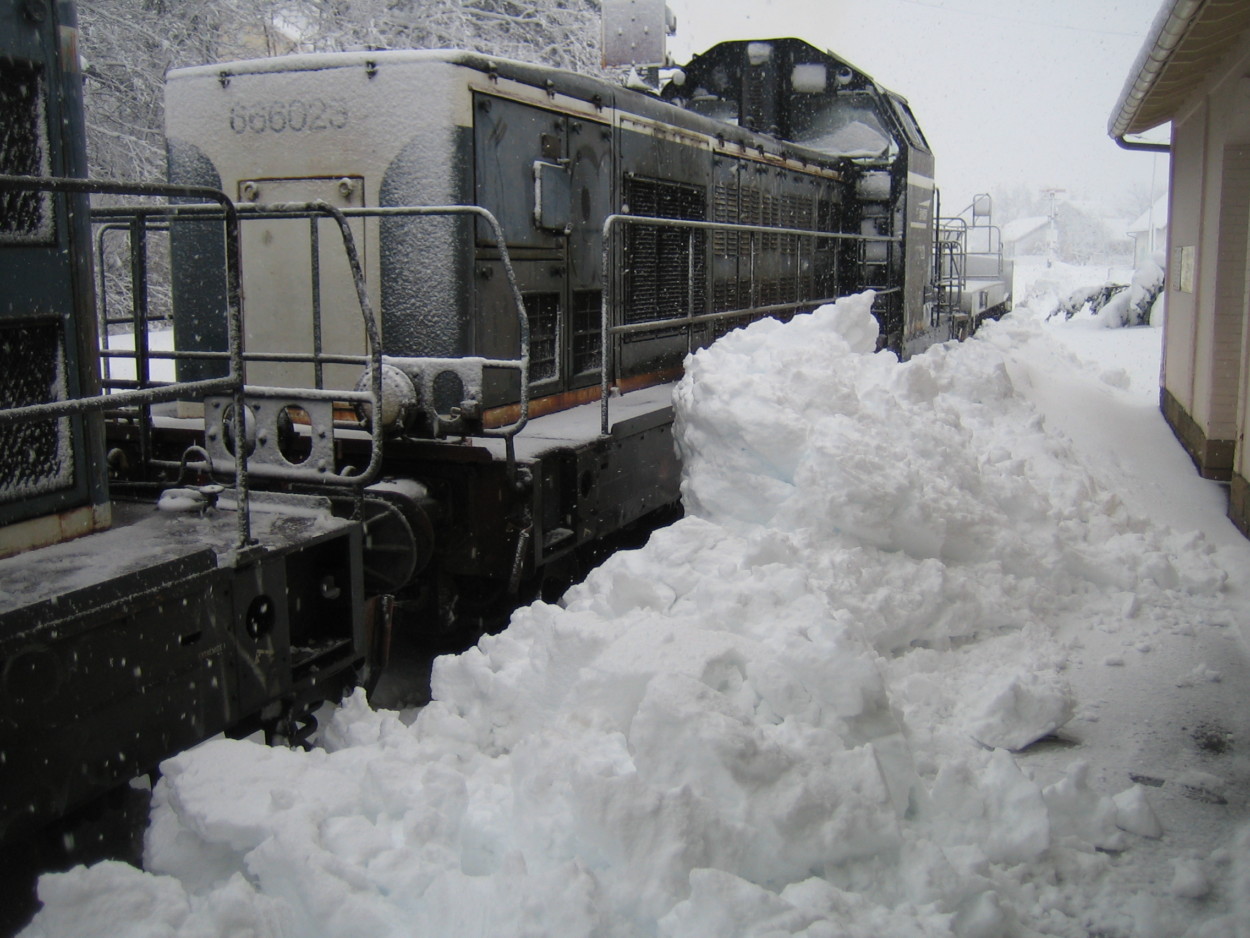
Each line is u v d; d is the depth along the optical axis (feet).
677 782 8.21
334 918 7.27
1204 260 25.25
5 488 9.75
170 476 14.46
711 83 33.06
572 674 10.34
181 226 16.92
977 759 10.57
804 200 30.42
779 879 7.82
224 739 9.16
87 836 9.45
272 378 16.72
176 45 53.47
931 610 13.44
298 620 11.66
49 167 10.09
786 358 16.46
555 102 17.70
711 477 15.39
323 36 58.44
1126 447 26.50
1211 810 10.03
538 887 7.02
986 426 22.31
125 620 8.71
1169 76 23.44
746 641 10.00
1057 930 8.11
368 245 15.74
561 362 18.49
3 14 9.55
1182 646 13.89
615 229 19.95
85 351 10.55
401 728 10.33
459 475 14.29
